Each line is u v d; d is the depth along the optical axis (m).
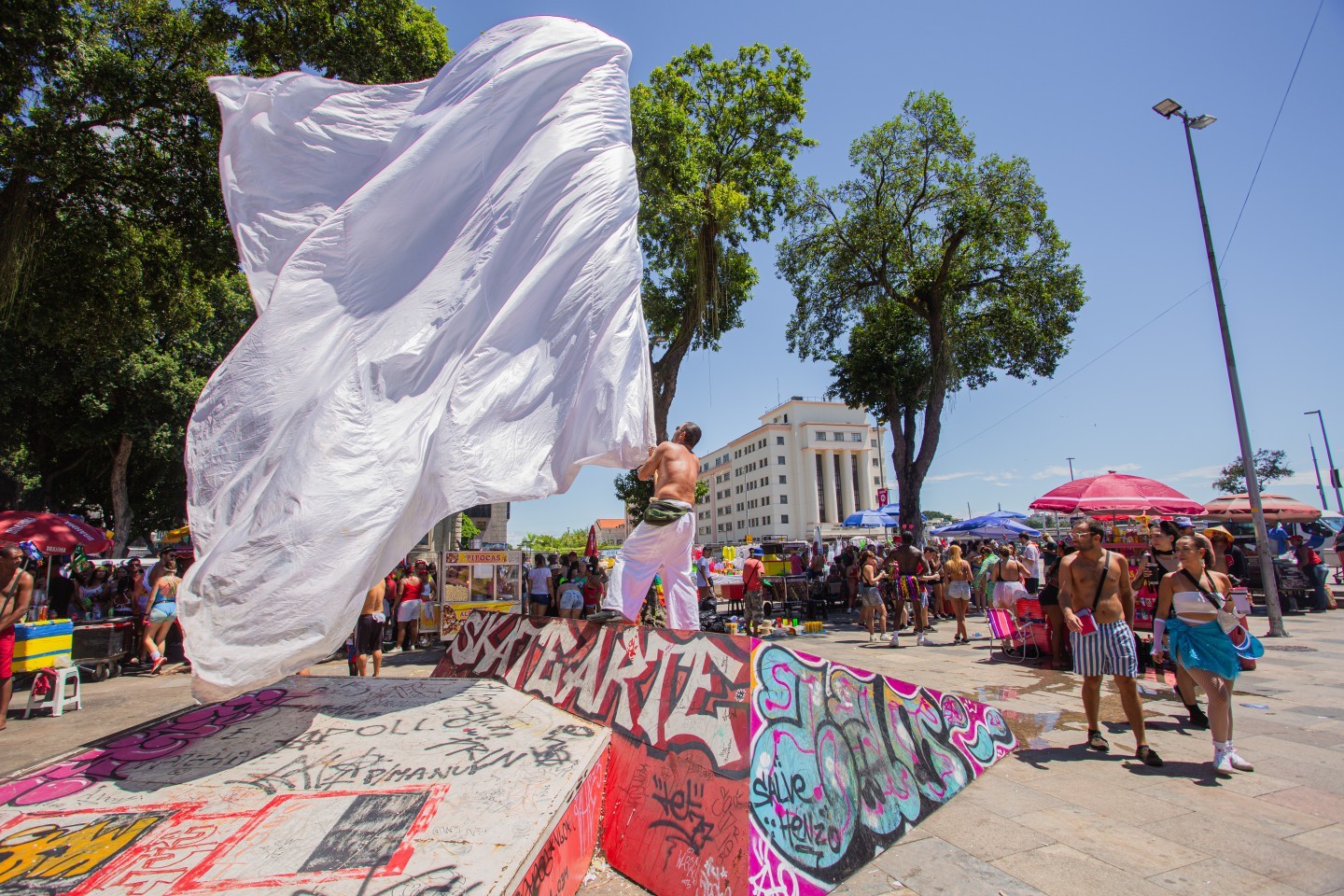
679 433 4.83
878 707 3.82
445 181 4.29
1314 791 3.92
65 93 9.84
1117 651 4.59
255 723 3.38
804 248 21.34
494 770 2.77
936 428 19.22
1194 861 3.06
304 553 3.24
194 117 10.74
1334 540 21.00
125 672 9.70
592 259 4.48
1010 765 4.48
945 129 18.94
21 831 2.23
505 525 52.34
